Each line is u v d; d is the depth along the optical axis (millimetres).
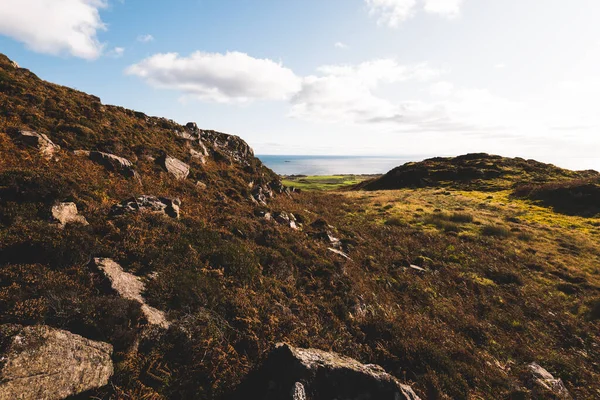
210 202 19500
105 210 12766
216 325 9156
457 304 16828
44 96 22234
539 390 10484
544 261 24000
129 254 10602
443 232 29953
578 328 15484
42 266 8578
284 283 13203
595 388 11359
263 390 7766
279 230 18391
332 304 12797
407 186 65188
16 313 6699
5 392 5059
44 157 15078
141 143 23797
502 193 50625
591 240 28891
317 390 7574
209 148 34031
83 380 6125
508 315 16344
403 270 19891
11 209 10000
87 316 7277
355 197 50812
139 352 7477
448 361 10773
